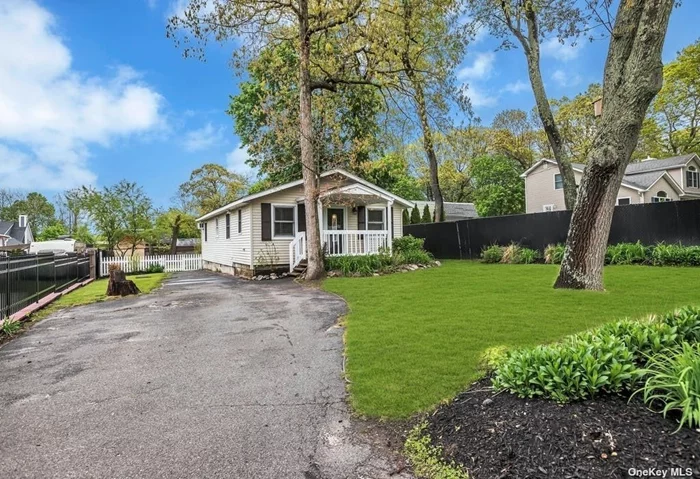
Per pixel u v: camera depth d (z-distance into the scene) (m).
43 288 8.65
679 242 11.31
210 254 19.72
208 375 3.88
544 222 14.45
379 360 3.95
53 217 45.94
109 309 7.67
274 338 5.11
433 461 2.34
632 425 2.15
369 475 2.28
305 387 3.53
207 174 35.34
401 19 11.80
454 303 6.44
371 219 15.41
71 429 2.86
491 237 16.34
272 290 9.66
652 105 26.28
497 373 2.98
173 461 2.44
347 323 5.57
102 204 20.06
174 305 7.89
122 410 3.15
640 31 6.05
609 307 5.54
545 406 2.44
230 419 2.97
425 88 14.44
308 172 11.23
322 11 10.58
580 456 2.04
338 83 12.72
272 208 13.59
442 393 3.12
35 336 5.60
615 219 12.68
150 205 21.55
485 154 32.59
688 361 2.29
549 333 4.45
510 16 14.20
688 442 1.97
